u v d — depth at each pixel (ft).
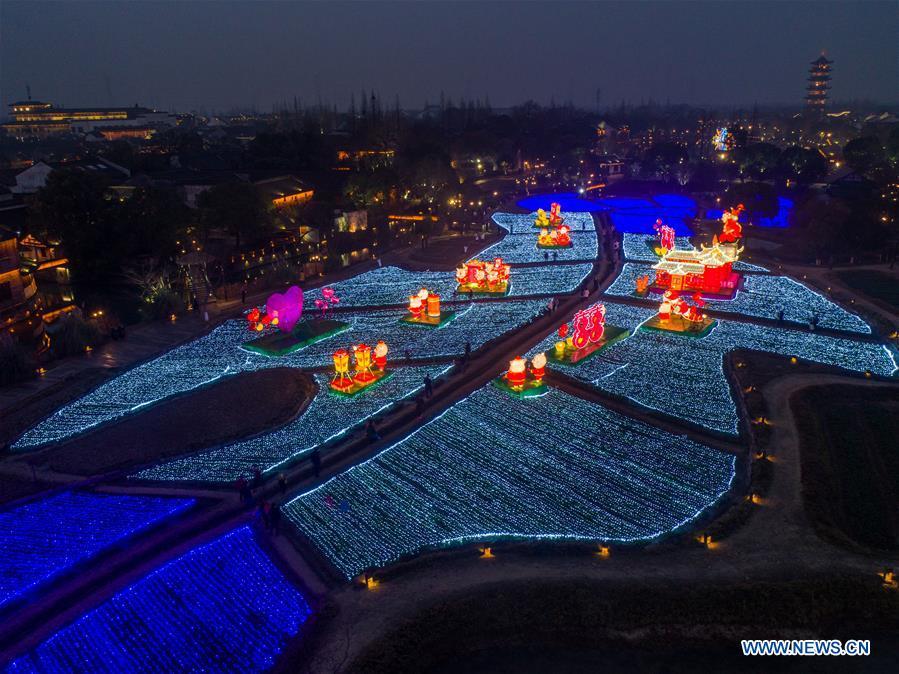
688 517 109.29
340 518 110.22
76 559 97.91
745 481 119.55
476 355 184.85
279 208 370.73
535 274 283.59
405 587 91.76
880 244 292.40
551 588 90.22
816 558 95.40
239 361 185.78
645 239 350.43
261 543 102.89
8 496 118.11
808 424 136.77
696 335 195.83
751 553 97.19
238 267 296.51
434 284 270.67
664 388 160.25
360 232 368.07
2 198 343.26
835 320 208.54
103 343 201.87
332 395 161.89
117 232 273.75
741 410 147.02
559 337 198.59
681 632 85.35
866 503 110.42
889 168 434.30
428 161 464.65
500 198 502.79
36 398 161.58
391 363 182.19
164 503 113.39
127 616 86.28
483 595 89.35
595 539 103.14
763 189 359.87
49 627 83.82
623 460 128.67
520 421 145.48
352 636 82.58
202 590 91.66
